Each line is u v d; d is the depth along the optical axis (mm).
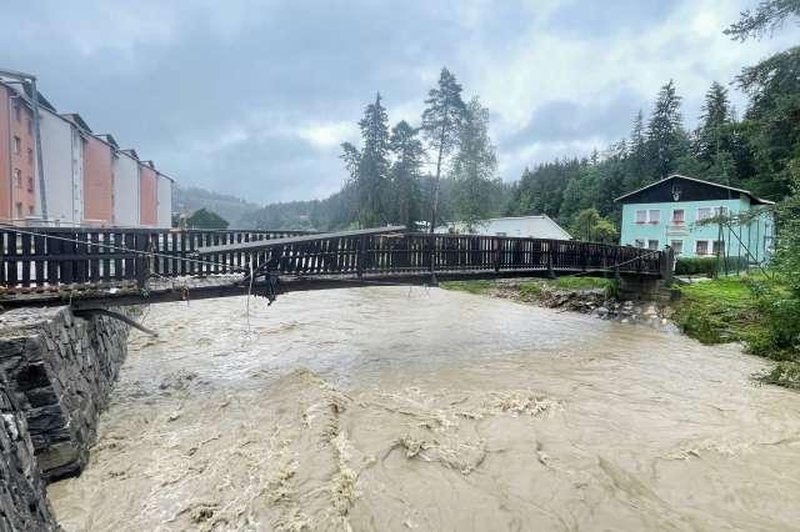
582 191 63750
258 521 4520
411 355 11430
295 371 9406
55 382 5227
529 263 15117
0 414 3590
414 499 4977
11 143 23969
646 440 6801
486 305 21156
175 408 7477
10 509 3164
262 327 14219
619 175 58500
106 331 8609
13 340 4895
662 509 5051
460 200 33312
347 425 6754
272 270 9367
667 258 18453
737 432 7234
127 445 6125
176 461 5672
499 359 11398
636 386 9500
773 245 13234
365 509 4762
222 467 5500
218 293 8703
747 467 6086
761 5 12320
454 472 5559
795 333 11758
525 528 4613
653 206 33781
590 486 5391
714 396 8977
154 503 4824
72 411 5555
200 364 10031
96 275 7297
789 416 7969
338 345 12188
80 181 30672
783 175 13461
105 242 7406
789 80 12336
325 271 10258
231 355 10859
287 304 19516
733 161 41188
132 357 10516
